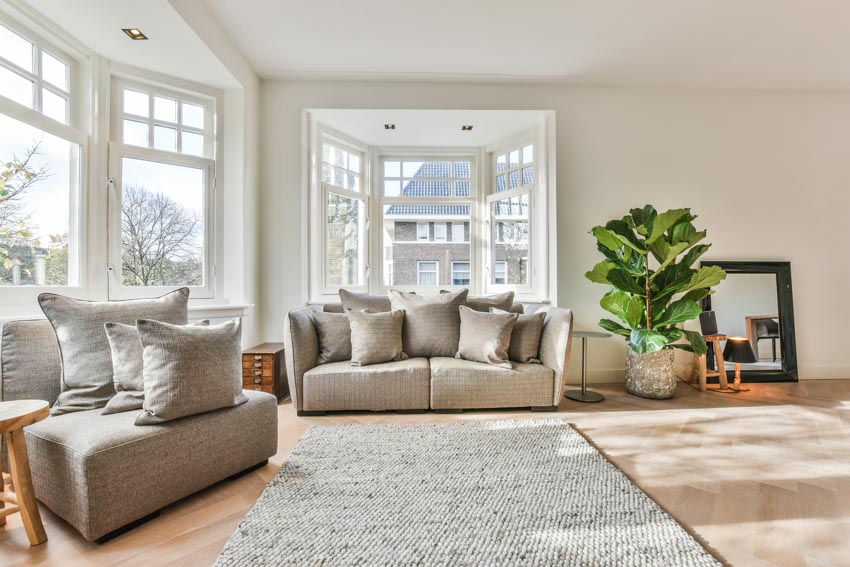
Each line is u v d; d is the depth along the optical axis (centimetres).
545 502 166
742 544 142
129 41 258
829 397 324
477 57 330
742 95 383
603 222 377
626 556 133
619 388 354
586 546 138
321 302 381
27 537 146
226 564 129
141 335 168
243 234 331
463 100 371
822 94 387
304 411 282
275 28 290
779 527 152
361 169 444
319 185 388
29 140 229
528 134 404
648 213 333
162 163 302
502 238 430
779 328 379
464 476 189
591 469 195
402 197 446
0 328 199
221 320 310
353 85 367
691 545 139
